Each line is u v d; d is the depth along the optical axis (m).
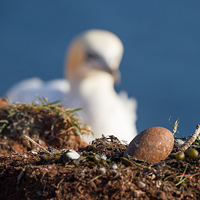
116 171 3.83
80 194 3.72
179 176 3.91
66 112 6.76
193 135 4.51
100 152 4.58
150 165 3.98
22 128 6.38
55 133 6.43
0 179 4.31
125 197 3.66
